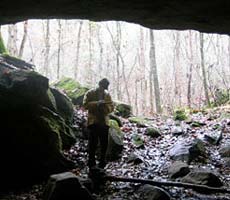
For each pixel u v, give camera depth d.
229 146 6.81
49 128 5.98
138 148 7.02
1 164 5.56
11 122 5.73
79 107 8.48
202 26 6.05
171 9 5.21
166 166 6.23
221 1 4.83
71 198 4.45
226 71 26.69
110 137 6.67
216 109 10.76
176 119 9.45
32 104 5.95
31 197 5.04
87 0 4.89
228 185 5.51
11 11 5.29
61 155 5.96
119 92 19.89
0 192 5.33
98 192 5.11
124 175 5.86
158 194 4.86
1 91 5.77
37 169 5.70
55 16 5.67
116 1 4.94
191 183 5.39
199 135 7.68
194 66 24.44
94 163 5.50
